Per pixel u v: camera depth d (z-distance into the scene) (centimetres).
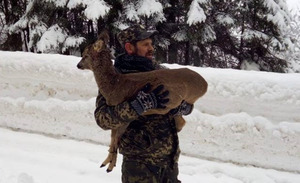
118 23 1147
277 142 444
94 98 533
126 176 268
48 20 1227
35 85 568
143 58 260
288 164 441
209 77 480
